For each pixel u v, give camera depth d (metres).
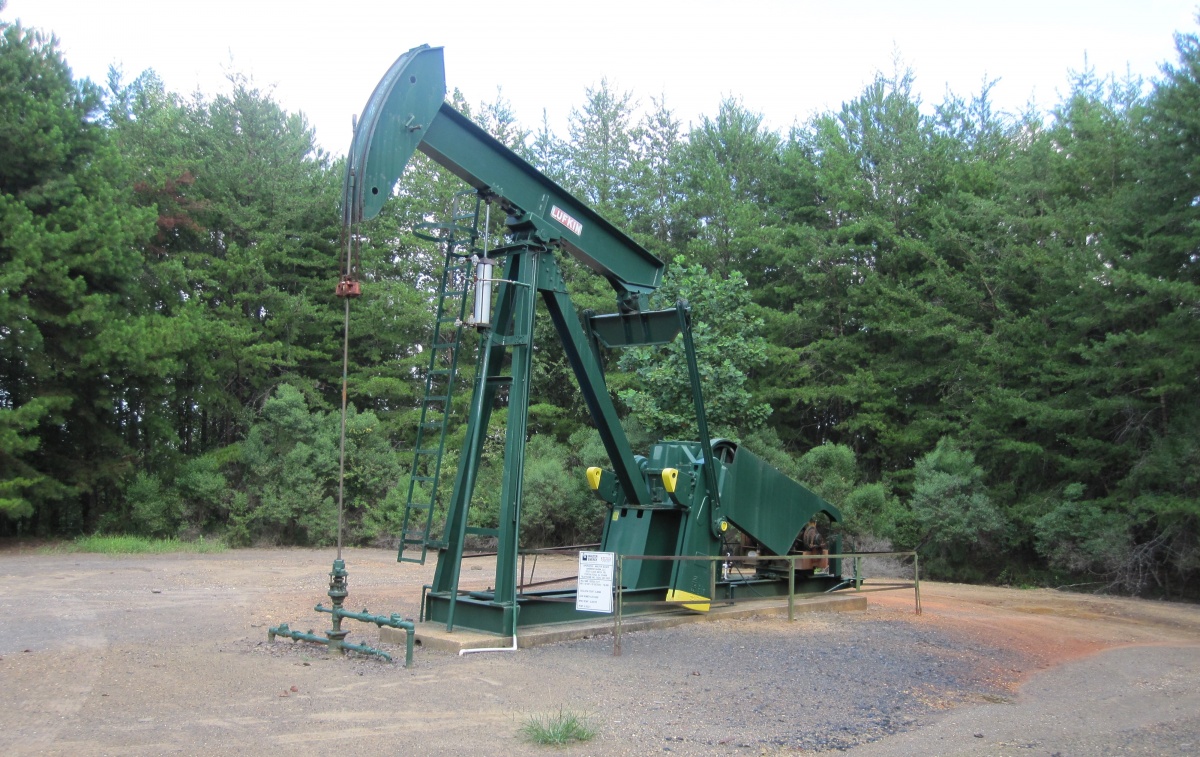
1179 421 20.23
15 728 6.30
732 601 13.21
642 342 12.27
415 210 36.09
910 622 12.74
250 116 36.00
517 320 10.47
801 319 30.27
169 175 31.78
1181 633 14.15
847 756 6.13
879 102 32.25
